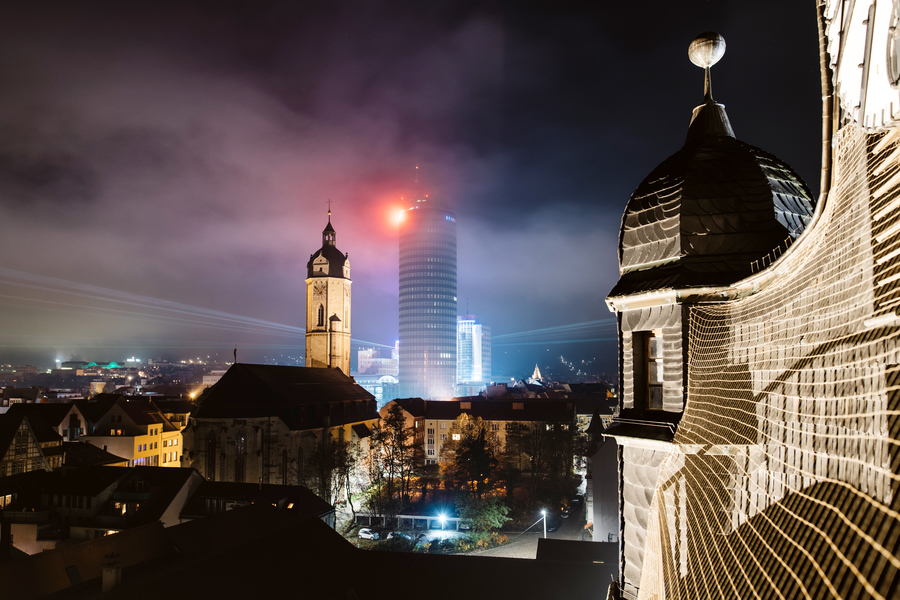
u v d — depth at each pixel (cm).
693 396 1185
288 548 4050
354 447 11588
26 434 8738
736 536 562
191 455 9956
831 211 520
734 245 1291
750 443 679
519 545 7675
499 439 12862
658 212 1409
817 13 509
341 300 14225
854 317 442
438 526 8444
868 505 311
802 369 545
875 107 332
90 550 3800
